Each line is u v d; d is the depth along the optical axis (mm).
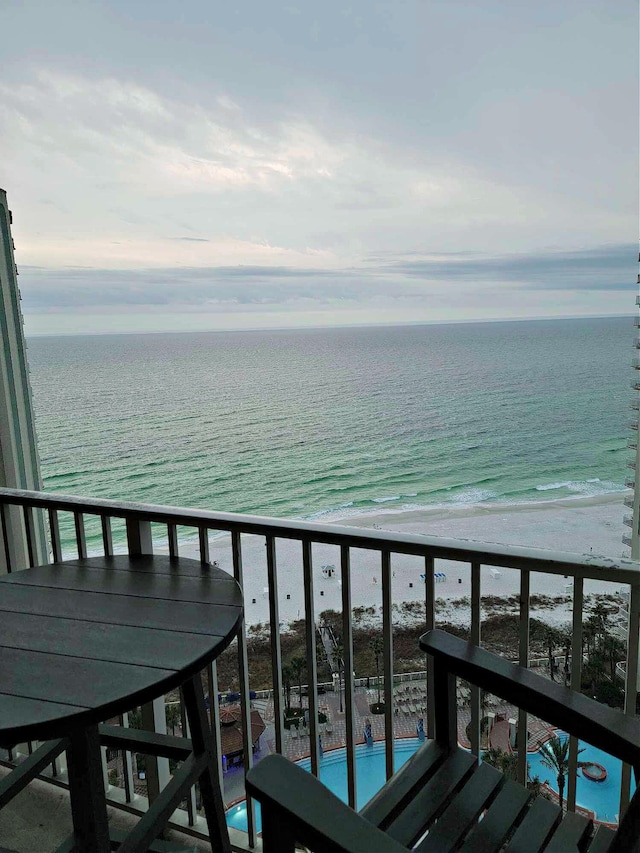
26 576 1549
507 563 1254
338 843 733
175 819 1767
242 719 1645
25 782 1483
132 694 1016
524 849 1067
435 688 1256
